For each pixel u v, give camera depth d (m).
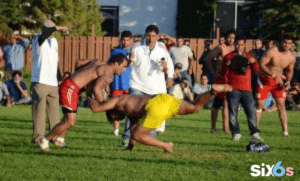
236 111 19.03
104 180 11.48
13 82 32.44
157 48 16.55
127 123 16.53
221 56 20.17
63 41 44.84
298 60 34.75
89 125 23.09
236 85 18.83
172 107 13.97
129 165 13.20
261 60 20.86
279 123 26.33
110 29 56.94
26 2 44.72
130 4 55.78
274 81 20.86
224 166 13.52
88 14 47.25
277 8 49.78
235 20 54.59
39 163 13.19
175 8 54.97
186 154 15.26
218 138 19.64
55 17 45.38
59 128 14.84
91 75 14.76
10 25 45.16
